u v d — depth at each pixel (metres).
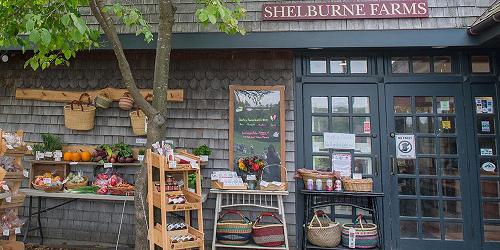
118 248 4.60
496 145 4.41
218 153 4.68
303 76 4.70
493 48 4.43
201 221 3.33
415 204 4.43
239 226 4.16
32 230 4.64
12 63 5.17
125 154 4.70
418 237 4.36
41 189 4.34
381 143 4.53
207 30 4.59
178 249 3.14
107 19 3.31
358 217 4.33
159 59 3.48
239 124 4.68
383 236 4.38
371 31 4.33
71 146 4.95
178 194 3.40
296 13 4.54
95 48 4.64
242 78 4.77
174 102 4.83
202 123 4.75
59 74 5.08
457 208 4.38
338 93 4.65
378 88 4.61
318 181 4.24
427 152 4.50
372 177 4.49
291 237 4.45
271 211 4.53
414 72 4.62
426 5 4.42
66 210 4.89
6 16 3.63
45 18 3.24
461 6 4.39
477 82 4.50
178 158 3.40
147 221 3.35
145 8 4.72
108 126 4.94
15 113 5.11
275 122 4.64
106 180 4.44
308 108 4.66
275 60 4.75
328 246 4.11
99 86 5.00
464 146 4.45
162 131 3.44
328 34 4.36
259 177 4.52
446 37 4.26
